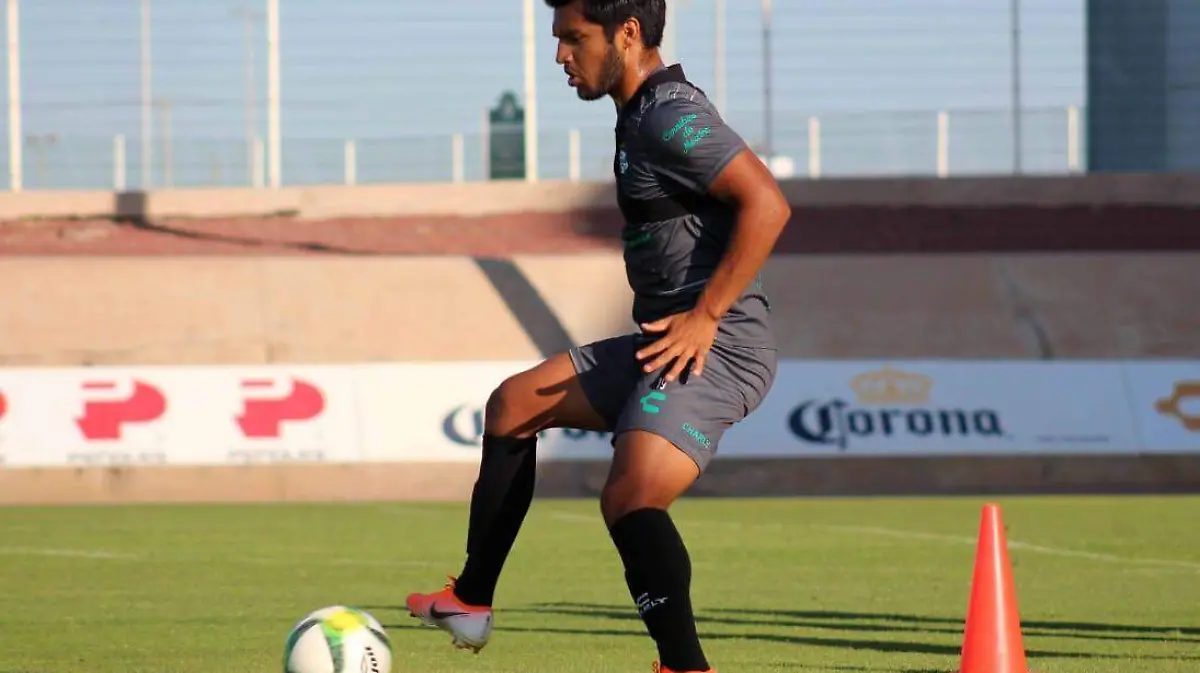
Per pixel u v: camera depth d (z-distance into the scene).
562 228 56.59
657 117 9.65
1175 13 57.84
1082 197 57.12
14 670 13.93
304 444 39.59
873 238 54.72
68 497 38.50
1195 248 53.66
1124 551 25.95
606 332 46.12
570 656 14.77
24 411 39.12
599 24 9.84
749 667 14.02
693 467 9.83
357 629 10.73
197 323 45.41
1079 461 40.69
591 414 10.65
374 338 45.38
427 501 38.22
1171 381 41.72
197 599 19.67
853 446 40.47
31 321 45.06
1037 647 15.30
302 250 54.22
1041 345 45.81
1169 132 58.12
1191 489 40.72
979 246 54.09
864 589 20.91
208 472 39.12
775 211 9.42
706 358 9.90
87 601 19.45
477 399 40.34
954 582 21.72
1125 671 13.59
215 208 58.28
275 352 44.88
